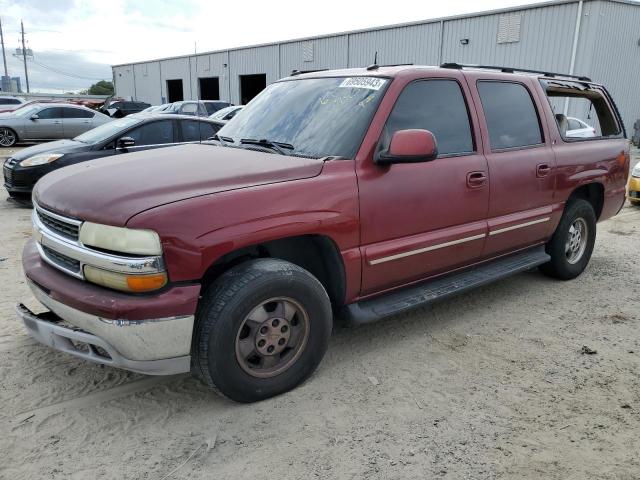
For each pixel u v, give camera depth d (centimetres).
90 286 284
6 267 552
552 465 269
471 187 400
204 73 3953
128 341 270
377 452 278
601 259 629
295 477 259
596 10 1886
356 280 346
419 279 393
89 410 311
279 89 437
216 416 307
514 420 306
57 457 271
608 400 328
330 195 322
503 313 461
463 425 301
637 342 408
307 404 319
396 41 2589
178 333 277
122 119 923
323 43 2948
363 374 355
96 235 275
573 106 1016
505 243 447
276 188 304
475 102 417
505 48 2177
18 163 828
